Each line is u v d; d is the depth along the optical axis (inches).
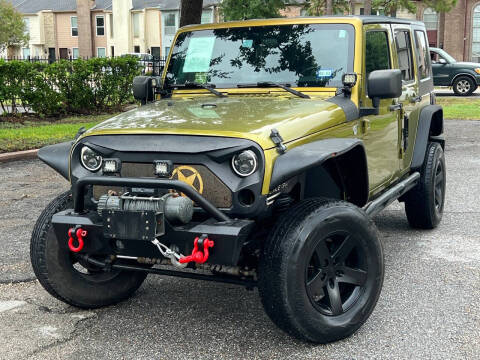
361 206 187.0
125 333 167.5
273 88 195.6
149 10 2485.2
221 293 197.2
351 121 184.2
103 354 155.0
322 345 158.2
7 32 2272.4
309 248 148.2
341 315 157.6
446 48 2107.5
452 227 272.2
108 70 719.1
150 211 141.6
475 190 343.6
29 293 197.3
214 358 152.2
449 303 185.8
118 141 155.7
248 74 201.6
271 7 722.8
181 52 215.6
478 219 284.7
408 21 252.8
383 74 176.7
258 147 145.2
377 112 195.0
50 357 153.6
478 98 1008.9
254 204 144.9
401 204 318.7
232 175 146.9
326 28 198.7
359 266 162.4
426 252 236.7
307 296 150.0
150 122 162.4
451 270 215.8
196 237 142.3
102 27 2625.5
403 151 233.8
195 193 141.3
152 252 149.8
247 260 158.7
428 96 273.3
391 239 255.0
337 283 158.6
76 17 2684.5
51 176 392.2
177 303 188.9
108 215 145.8
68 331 168.9
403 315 177.0
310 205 154.3
